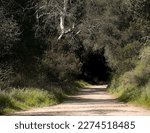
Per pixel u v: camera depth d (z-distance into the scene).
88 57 99.75
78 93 52.31
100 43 61.34
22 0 42.91
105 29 58.34
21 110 23.98
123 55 48.59
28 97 27.67
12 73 34.09
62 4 53.44
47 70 43.06
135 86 34.66
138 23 47.94
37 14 48.75
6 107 22.83
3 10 34.44
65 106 28.17
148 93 27.69
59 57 45.22
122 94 37.25
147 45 44.09
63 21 53.78
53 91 36.97
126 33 50.53
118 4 56.16
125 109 24.44
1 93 24.23
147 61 36.91
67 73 46.94
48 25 54.03
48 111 23.38
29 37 44.31
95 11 60.38
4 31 30.69
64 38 55.75
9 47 33.50
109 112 22.28
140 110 23.64
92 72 104.25
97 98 40.34
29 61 40.91
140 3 44.56
